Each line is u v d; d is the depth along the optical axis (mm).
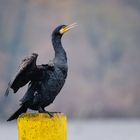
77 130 124562
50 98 13906
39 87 13781
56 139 12914
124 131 113188
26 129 12883
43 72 13781
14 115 13766
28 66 13367
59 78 13984
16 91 13602
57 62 14133
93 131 121438
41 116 12875
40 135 12852
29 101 13766
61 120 13016
